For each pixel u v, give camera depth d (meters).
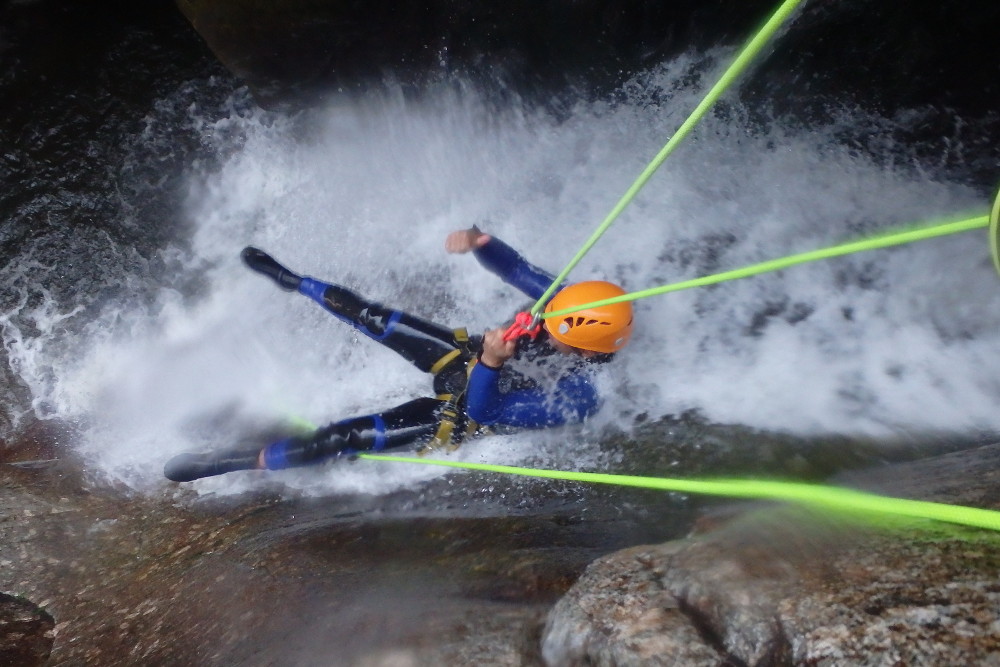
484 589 2.28
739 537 1.91
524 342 3.51
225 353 4.93
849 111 5.21
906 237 1.58
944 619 1.41
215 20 4.82
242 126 5.71
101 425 4.50
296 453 3.58
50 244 5.28
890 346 3.97
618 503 3.02
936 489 2.11
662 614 1.70
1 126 5.43
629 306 3.46
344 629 2.19
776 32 4.93
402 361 4.64
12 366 4.82
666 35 4.99
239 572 2.81
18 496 3.74
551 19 4.89
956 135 5.13
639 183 2.49
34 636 2.79
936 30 4.86
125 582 3.08
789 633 1.51
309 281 4.03
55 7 5.70
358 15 4.80
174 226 5.54
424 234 5.39
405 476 3.65
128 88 5.74
